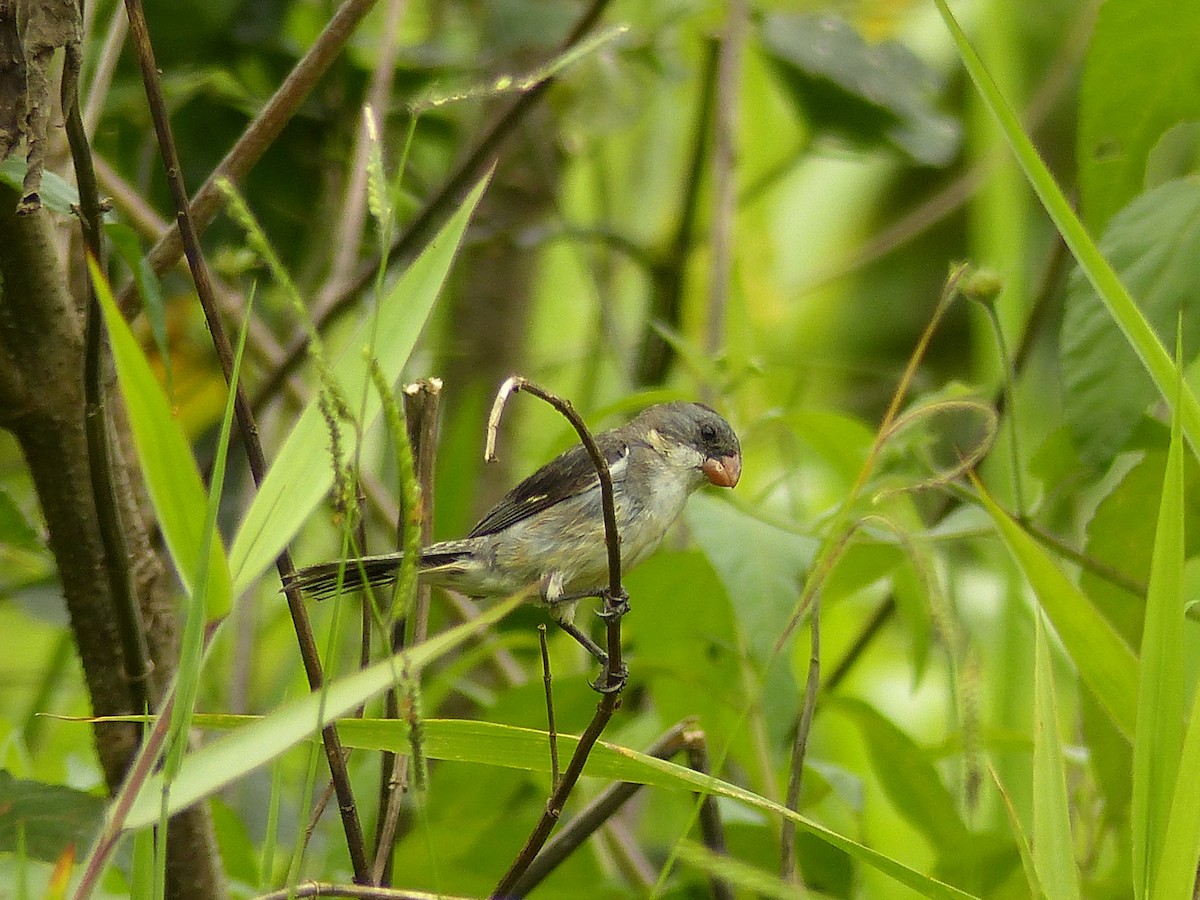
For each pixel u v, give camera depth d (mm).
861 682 12250
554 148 11953
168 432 3836
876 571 7168
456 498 9703
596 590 7816
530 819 8117
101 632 5617
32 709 8922
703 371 7980
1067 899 4598
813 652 5547
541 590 7789
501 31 10344
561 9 10516
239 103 9531
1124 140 7145
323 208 10109
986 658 9242
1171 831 4352
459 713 10359
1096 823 7602
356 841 4859
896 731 7207
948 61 13336
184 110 9516
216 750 3920
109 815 3945
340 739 4398
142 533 5758
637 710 10000
